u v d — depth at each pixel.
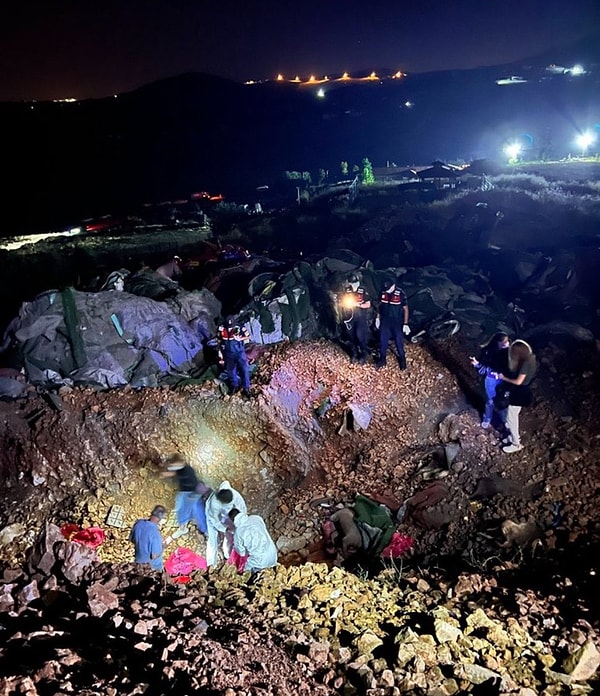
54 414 9.88
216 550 8.41
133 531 7.70
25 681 3.58
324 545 9.54
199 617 5.25
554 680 4.83
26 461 9.63
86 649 4.47
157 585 6.07
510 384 9.86
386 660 4.85
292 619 5.51
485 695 4.52
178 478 9.44
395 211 25.39
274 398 10.76
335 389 11.41
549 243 17.66
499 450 10.20
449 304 13.85
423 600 6.41
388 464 10.71
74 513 9.24
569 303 13.80
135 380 10.94
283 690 4.10
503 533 8.59
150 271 14.18
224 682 4.00
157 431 10.00
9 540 8.85
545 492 9.21
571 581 6.78
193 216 39.91
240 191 58.72
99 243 28.62
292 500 10.29
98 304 11.52
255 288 13.49
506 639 5.27
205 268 17.14
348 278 13.17
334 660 4.79
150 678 4.05
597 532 8.20
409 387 11.59
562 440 10.01
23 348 11.12
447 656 4.87
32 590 5.58
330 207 31.75
